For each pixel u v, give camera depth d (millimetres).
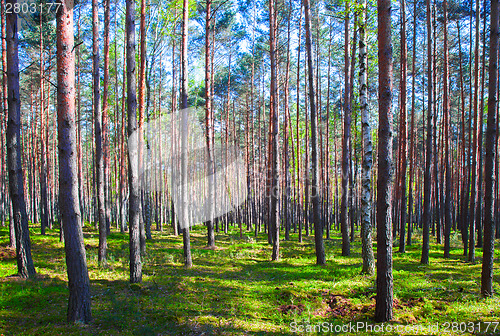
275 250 13922
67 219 5793
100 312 6449
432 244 20719
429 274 10789
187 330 5676
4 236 17406
